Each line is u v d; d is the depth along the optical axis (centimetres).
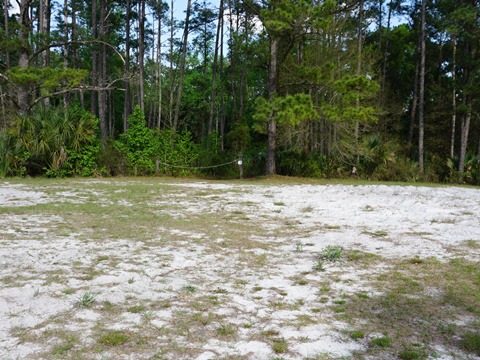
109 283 416
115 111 4378
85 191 1194
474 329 318
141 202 989
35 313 340
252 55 2053
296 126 2114
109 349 283
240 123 2517
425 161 2397
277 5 1742
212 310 356
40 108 1830
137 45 3572
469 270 462
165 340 299
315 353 281
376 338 302
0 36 1867
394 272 459
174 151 2014
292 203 1010
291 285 421
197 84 4112
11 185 1337
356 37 2562
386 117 2867
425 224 732
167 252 538
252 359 273
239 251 550
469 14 2069
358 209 917
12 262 474
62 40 2075
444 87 3020
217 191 1271
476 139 2900
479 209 912
